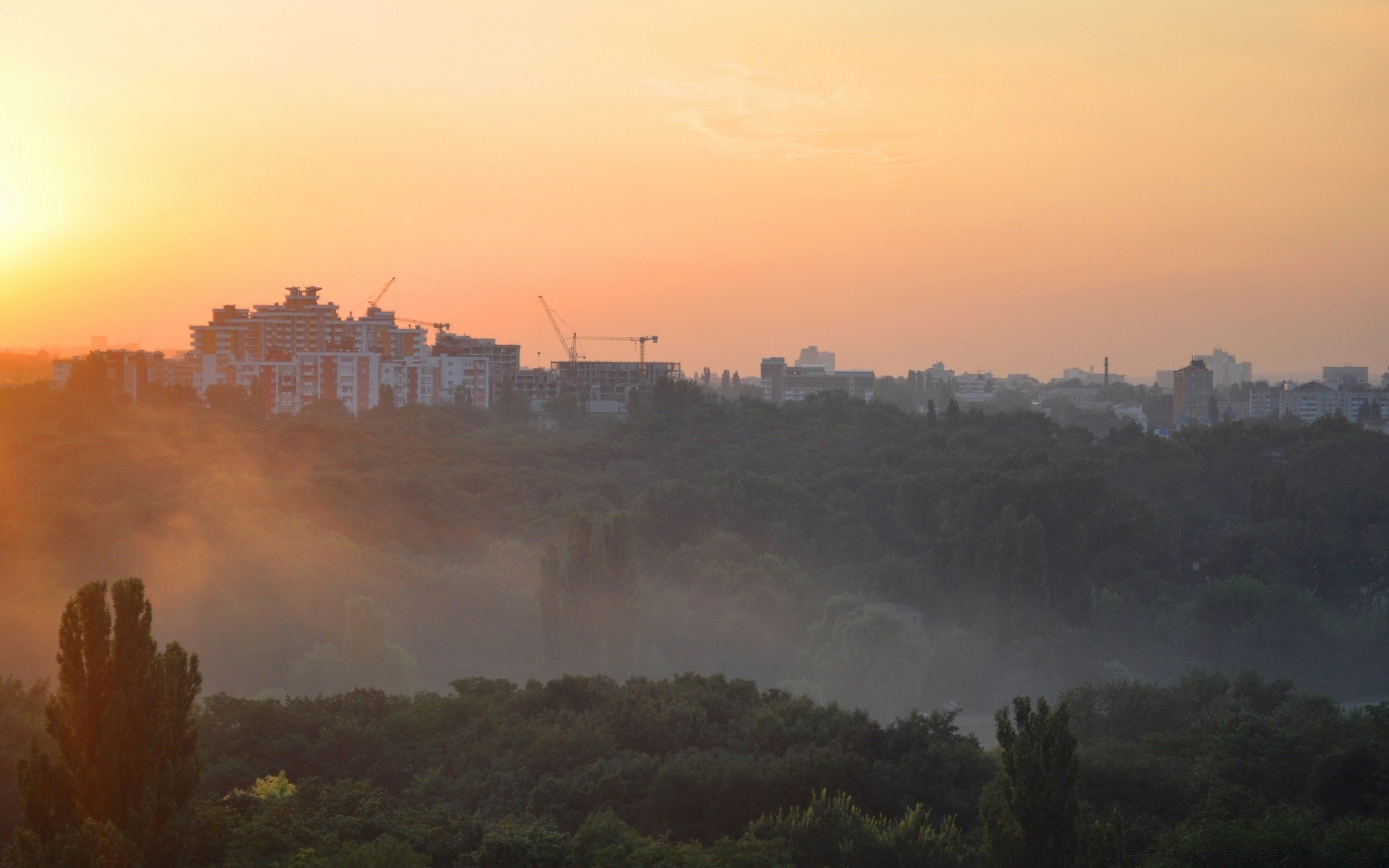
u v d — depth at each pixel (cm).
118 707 3753
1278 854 4847
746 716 7162
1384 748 6303
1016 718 4309
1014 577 14875
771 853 4759
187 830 3825
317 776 6019
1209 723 7300
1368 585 17100
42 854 3556
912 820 5172
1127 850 5278
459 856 4569
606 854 4619
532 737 6588
